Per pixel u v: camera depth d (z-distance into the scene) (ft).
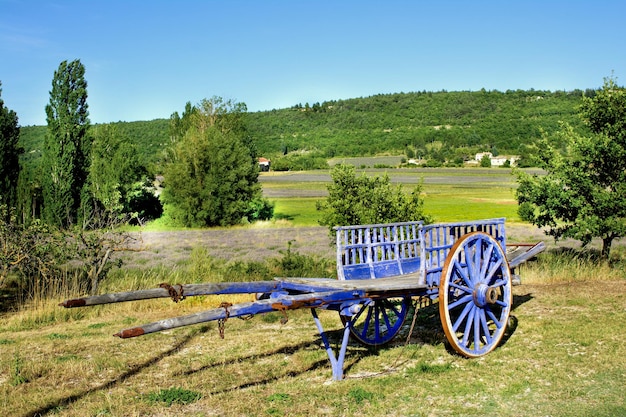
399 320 34.12
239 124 217.77
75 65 177.88
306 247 111.34
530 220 62.59
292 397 25.00
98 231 55.16
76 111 178.60
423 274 29.17
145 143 629.51
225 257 96.27
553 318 37.81
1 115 163.02
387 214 56.54
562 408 22.97
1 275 50.75
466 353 29.48
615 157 56.13
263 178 479.00
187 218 169.17
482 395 24.76
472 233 29.60
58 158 172.14
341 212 56.85
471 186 347.56
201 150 171.01
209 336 37.93
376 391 25.45
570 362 28.53
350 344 34.55
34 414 23.89
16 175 167.02
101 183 173.47
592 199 57.72
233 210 169.99
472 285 29.60
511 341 32.86
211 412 23.57
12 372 29.55
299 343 35.19
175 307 48.39
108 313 47.11
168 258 94.02
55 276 53.42
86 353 33.96
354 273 31.12
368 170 538.06
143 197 190.19
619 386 25.09
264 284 26.00
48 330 41.50
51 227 53.52
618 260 64.23
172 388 25.98
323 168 627.87
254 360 31.65
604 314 38.45
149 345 35.58
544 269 56.54
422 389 25.64
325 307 27.50
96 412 23.88
